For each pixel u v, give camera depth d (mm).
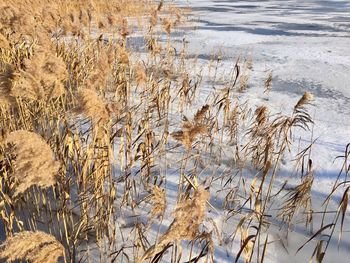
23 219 3186
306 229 3385
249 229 3309
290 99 7000
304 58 10227
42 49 3926
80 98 2459
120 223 3275
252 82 8070
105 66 3162
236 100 6738
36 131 3764
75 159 3436
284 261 2979
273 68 9227
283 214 3398
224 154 4695
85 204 3035
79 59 6684
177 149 4680
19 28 4715
